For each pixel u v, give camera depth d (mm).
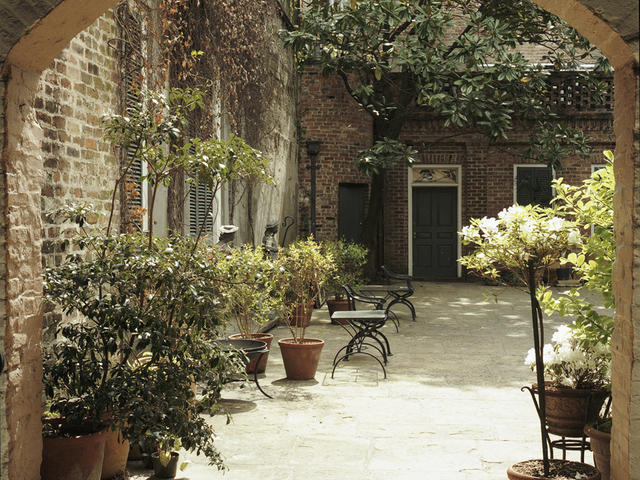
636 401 2709
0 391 2996
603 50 2918
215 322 3838
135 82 5992
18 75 3098
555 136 14586
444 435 4973
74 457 3477
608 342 3686
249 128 10648
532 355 4027
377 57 12945
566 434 3764
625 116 2818
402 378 6809
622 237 2838
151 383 3660
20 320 3129
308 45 14102
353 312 7449
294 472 4238
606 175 3777
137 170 6234
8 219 3021
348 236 15727
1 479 2998
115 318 3590
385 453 4590
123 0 5668
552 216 3805
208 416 5461
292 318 10047
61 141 4672
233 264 4598
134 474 4246
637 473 2705
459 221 17422
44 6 2918
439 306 12281
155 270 3775
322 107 15250
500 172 17156
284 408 5707
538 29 13742
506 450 4648
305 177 15344
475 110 12500
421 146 17219
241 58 9734
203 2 8039
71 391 3703
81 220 3980
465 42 12289
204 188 8617
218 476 4180
